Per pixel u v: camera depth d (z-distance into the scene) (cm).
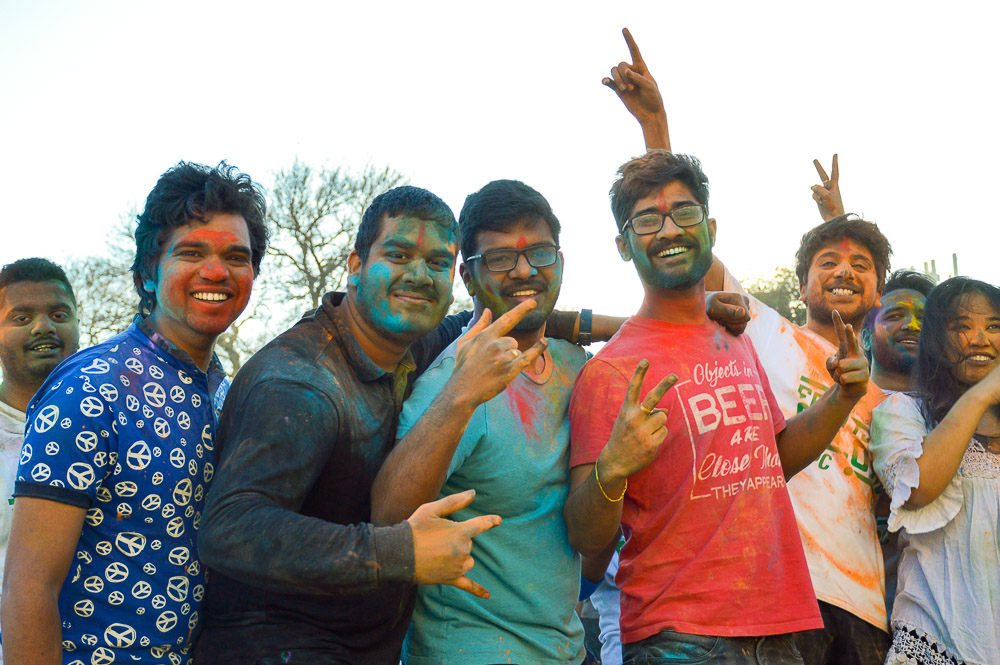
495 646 239
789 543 268
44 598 193
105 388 209
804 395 354
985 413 334
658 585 259
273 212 1912
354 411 221
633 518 271
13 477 317
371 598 221
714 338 287
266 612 214
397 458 207
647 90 355
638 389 229
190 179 235
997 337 337
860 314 378
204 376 237
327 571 180
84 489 201
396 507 204
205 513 196
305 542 182
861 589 320
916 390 352
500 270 265
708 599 250
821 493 329
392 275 227
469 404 203
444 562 185
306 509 222
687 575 254
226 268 232
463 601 243
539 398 271
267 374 213
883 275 387
